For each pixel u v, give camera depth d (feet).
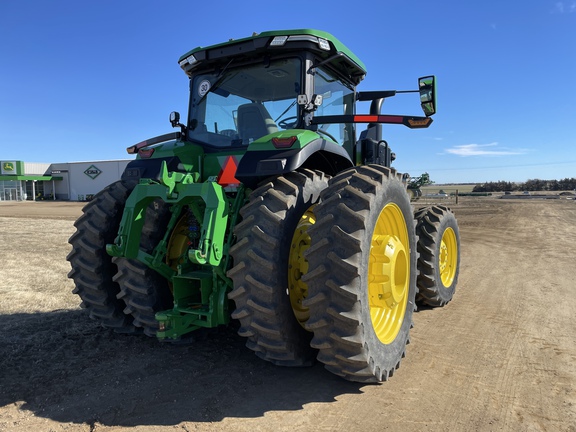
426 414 9.16
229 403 9.57
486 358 12.24
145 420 8.86
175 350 12.63
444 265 18.15
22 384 10.40
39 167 187.73
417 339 13.84
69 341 13.25
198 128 14.03
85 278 12.79
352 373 9.73
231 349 12.75
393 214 11.68
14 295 18.72
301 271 10.98
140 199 10.73
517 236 42.37
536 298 18.94
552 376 11.06
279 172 10.11
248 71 13.16
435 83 13.01
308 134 11.08
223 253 10.32
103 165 183.32
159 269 11.57
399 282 11.73
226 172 12.57
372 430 8.55
